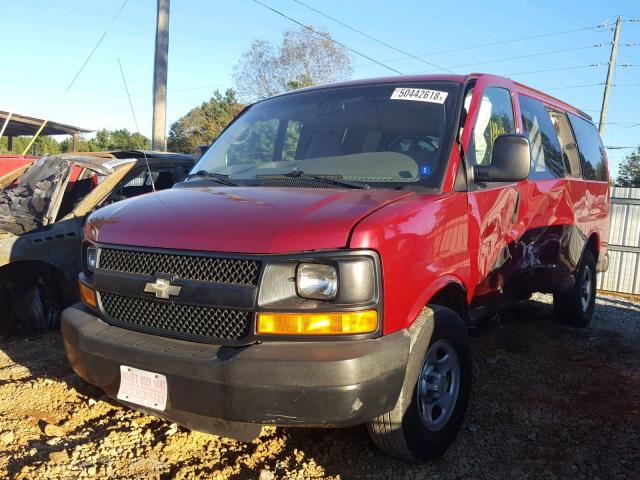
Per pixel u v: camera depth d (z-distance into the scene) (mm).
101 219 3516
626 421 4086
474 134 4012
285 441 3617
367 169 3760
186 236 2994
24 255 5504
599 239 6801
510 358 5410
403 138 3885
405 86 4266
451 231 3516
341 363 2637
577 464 3492
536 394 4562
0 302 5730
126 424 3781
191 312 2951
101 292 3318
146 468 3287
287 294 2762
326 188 3520
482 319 4629
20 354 5242
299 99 4625
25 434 3682
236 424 2875
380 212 3010
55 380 4543
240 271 2822
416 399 3174
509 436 3844
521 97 5055
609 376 5043
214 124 40562
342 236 2789
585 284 6762
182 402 2812
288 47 45438
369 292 2791
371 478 3264
